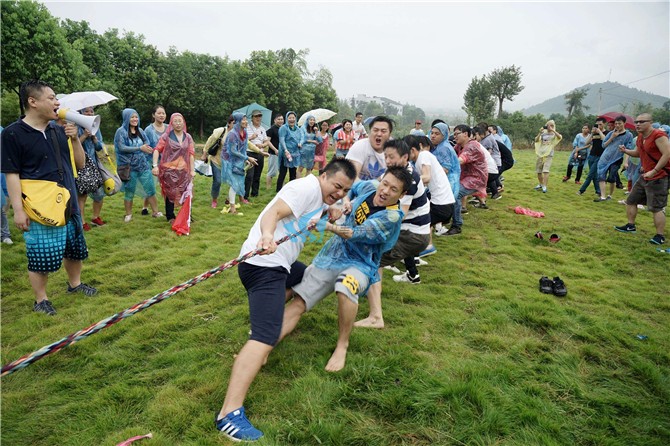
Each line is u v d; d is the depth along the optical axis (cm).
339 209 331
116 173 595
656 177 638
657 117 4909
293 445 241
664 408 286
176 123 620
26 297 412
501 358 331
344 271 312
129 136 649
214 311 393
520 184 1195
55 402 271
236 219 725
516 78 4925
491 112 4928
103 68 3102
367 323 372
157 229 641
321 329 363
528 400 282
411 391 285
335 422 257
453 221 683
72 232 396
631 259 593
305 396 275
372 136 436
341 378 297
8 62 2078
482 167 663
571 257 598
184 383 288
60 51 2245
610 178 967
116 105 3188
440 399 279
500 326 382
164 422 254
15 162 343
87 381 292
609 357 343
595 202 960
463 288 470
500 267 543
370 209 327
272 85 4141
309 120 1078
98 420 254
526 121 3988
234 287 442
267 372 303
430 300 431
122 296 427
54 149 366
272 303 267
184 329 364
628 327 392
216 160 785
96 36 3152
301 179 289
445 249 609
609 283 501
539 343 356
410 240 424
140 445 235
